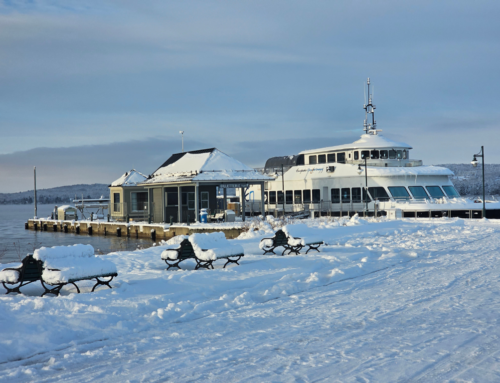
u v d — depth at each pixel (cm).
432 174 4078
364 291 997
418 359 583
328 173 4372
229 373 552
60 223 5612
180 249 1279
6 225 7275
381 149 4362
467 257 1462
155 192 4231
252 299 931
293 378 531
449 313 801
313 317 798
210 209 4112
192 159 4038
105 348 653
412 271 1226
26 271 969
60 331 705
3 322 724
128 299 904
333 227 2553
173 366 580
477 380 514
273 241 1575
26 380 543
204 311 846
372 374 537
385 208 3891
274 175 4984
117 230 4503
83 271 961
